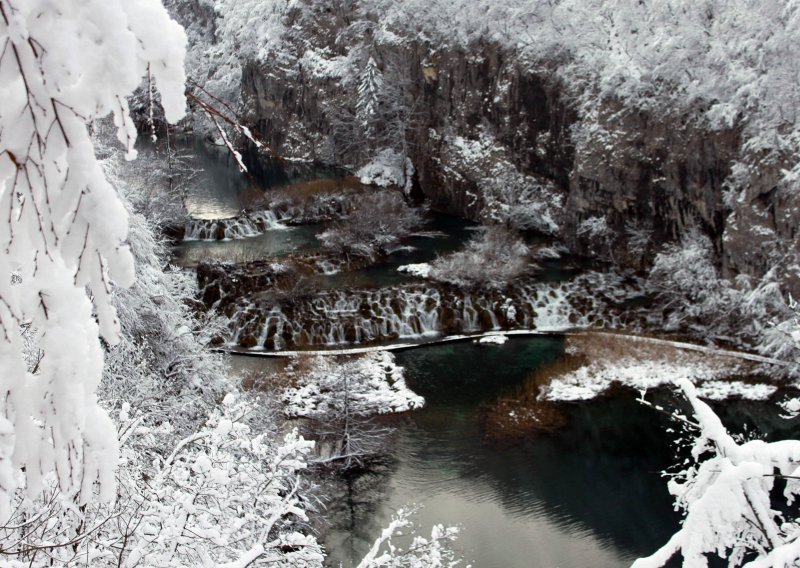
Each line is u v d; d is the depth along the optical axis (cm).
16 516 634
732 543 632
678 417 755
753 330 2828
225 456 850
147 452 1123
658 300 3159
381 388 2569
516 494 2008
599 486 2042
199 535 704
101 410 306
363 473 2077
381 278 3409
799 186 2830
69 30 242
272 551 904
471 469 2116
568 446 2225
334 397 2312
